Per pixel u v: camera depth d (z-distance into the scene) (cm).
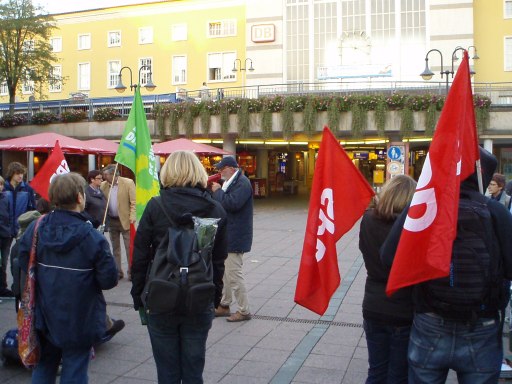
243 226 640
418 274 277
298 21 3578
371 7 3422
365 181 402
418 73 3341
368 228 360
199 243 335
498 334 279
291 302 745
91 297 353
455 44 3291
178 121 2377
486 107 2091
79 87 4291
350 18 3456
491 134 2119
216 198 627
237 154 3009
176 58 4025
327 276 389
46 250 347
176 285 319
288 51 3600
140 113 614
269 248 1252
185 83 3994
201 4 3944
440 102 2052
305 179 3828
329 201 393
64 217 355
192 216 341
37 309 349
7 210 738
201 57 3956
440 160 278
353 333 607
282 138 2277
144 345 562
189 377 345
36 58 3312
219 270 362
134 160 609
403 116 2067
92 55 4244
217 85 3916
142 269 348
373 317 356
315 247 392
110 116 2603
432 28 3319
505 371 461
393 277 282
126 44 4150
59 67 4319
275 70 3628
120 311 695
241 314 654
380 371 362
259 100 2248
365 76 2691
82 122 2662
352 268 998
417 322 288
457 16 3284
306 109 2164
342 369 497
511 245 276
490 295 271
